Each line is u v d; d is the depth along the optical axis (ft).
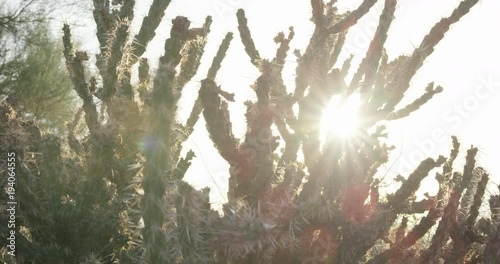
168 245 8.91
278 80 10.38
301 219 8.95
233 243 8.54
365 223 9.55
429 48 9.88
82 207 10.73
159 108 8.70
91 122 11.80
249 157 9.37
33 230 10.77
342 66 11.64
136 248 10.27
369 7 10.10
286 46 10.42
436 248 10.27
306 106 10.03
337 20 10.84
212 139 9.50
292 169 9.65
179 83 12.05
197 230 8.71
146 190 8.71
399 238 11.06
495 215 10.27
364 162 9.89
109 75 11.41
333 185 9.67
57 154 10.83
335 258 9.48
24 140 10.32
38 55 52.34
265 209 9.37
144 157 9.14
